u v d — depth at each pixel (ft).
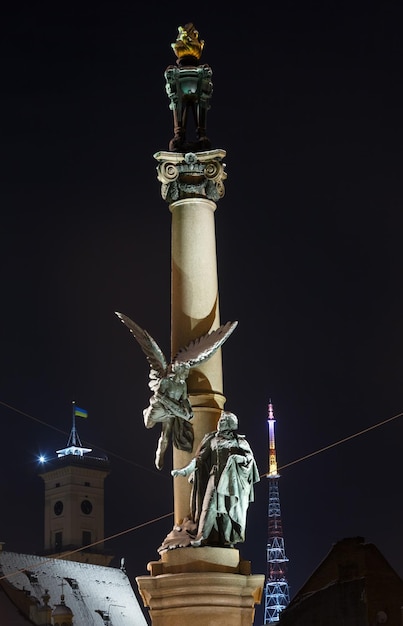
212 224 131.95
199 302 128.47
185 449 123.24
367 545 212.23
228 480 118.83
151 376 124.98
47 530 476.95
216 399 125.49
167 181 131.95
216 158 132.67
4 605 366.63
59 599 376.07
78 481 475.31
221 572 117.39
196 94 136.26
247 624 118.01
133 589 417.08
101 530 477.36
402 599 208.95
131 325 126.62
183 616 116.67
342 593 210.59
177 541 119.75
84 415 492.54
